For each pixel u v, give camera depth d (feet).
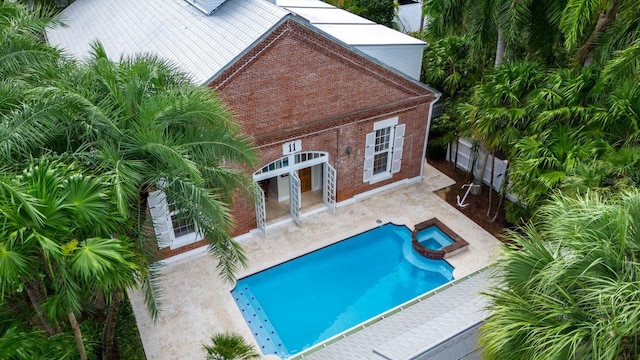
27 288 25.05
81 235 21.43
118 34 59.57
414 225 52.80
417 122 56.08
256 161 29.94
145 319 40.86
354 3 98.84
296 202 51.01
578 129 37.40
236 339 30.01
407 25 107.34
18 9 35.27
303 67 43.96
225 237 28.48
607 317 17.71
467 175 60.80
